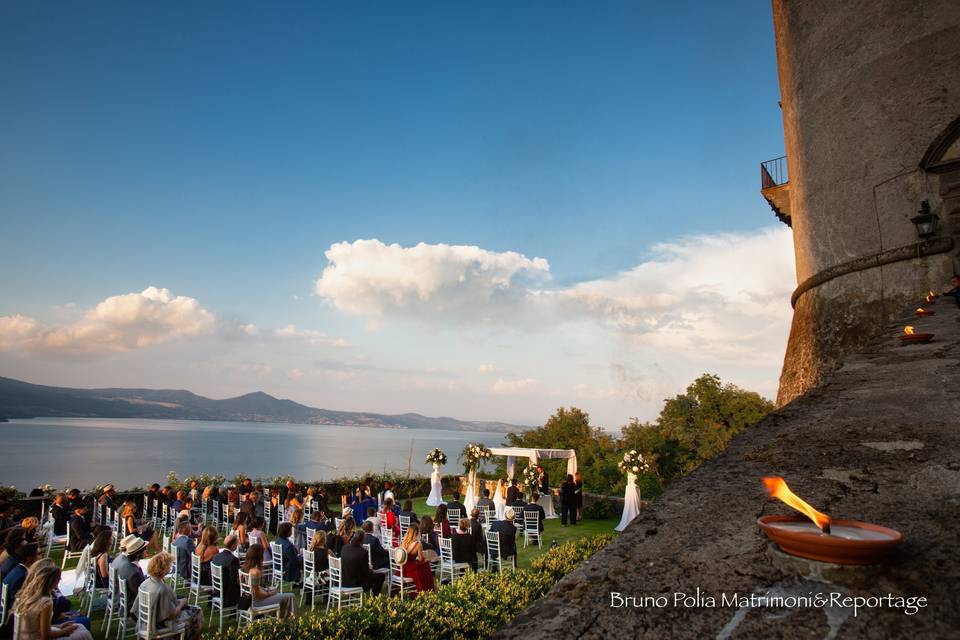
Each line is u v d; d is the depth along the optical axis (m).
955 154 9.24
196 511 15.27
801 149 12.46
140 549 7.20
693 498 2.03
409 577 8.55
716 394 39.38
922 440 2.32
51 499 15.46
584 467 37.00
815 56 11.89
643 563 1.56
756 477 2.15
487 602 5.81
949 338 4.83
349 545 8.51
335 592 8.25
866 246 10.51
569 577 1.55
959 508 1.64
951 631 1.07
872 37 10.59
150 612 6.06
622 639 1.22
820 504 1.80
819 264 11.76
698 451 37.00
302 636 4.73
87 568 8.26
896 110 10.11
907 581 1.25
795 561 1.36
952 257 9.23
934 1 9.77
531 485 18.48
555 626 1.30
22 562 6.46
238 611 7.49
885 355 4.48
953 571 1.28
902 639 1.07
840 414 2.95
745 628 1.18
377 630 5.02
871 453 2.25
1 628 5.96
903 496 1.78
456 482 24.33
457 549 10.06
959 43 9.43
